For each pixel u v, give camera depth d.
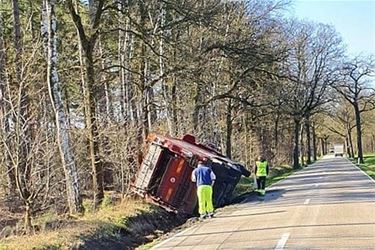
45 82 24.25
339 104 100.06
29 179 15.94
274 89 47.91
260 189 32.16
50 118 22.25
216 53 38.97
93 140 23.98
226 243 14.77
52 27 20.56
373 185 32.16
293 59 68.62
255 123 64.19
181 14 28.69
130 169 26.55
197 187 22.47
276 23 47.47
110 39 37.47
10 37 33.47
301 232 15.66
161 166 23.73
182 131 38.34
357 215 18.59
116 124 27.23
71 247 14.05
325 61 78.69
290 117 74.31
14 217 19.41
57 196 20.48
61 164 21.50
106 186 30.58
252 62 38.72
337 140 182.88
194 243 15.31
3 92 22.83
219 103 51.31
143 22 29.08
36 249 13.05
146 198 23.56
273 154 70.31
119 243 16.42
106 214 19.33
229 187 26.48
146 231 19.33
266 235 15.59
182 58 31.19
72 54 34.47
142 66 33.47
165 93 36.91
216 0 33.69
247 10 44.09
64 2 28.19
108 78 34.03
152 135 24.72
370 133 134.50
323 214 19.50
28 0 31.69
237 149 57.50
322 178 43.59
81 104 31.47
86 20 33.88
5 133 15.92
